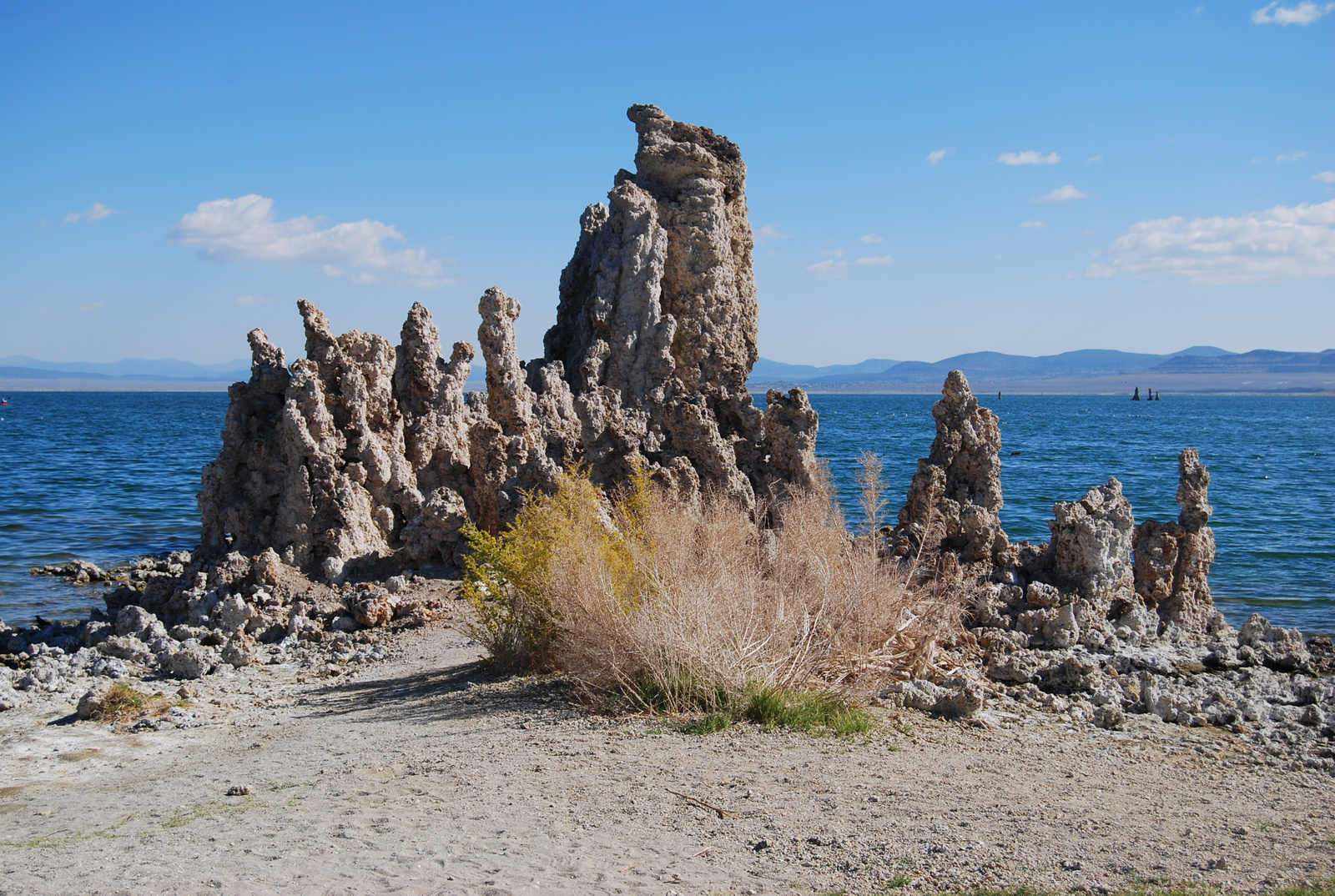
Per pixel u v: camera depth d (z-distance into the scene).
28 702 15.97
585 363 26.94
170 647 19.08
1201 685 16.34
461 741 12.31
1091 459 94.06
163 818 9.96
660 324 27.39
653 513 17.23
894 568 17.50
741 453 27.38
